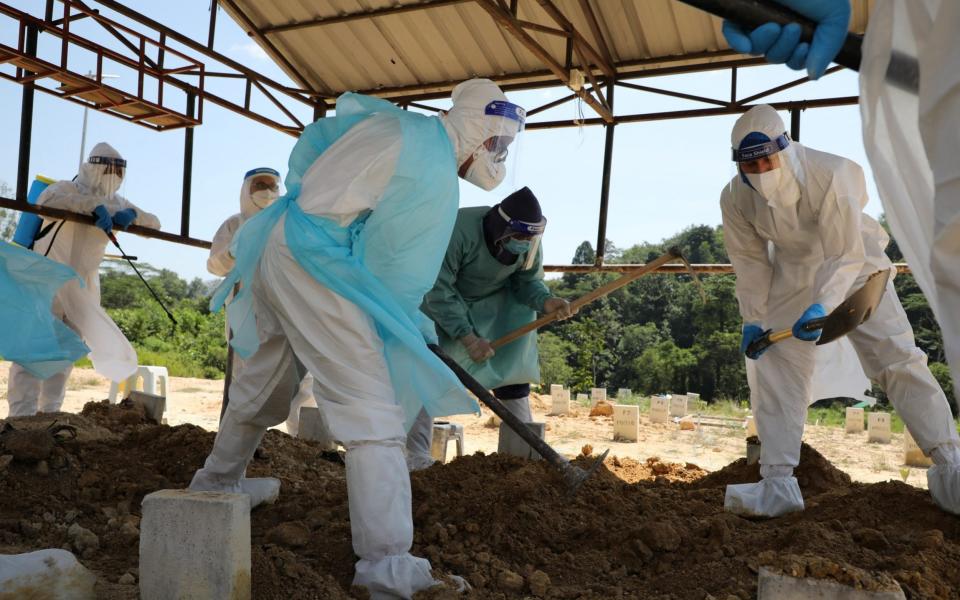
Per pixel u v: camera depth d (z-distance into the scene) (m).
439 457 7.79
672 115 8.19
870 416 12.18
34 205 6.59
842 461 10.07
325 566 3.34
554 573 3.62
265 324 3.79
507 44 8.49
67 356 5.71
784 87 7.72
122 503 4.20
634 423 11.56
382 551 3.06
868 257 4.60
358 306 3.25
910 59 1.99
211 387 17.89
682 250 5.46
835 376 5.24
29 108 6.86
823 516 4.20
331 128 3.78
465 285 6.04
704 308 39.50
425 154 3.38
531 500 4.32
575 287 49.50
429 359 3.33
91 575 2.81
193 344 31.86
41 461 4.45
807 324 4.16
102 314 7.16
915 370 4.36
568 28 7.65
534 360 6.25
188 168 8.40
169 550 2.79
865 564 3.37
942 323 1.82
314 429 6.65
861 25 7.13
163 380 10.74
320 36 8.80
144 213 7.69
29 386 6.79
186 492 2.90
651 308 49.69
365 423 3.13
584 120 8.32
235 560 2.76
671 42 7.95
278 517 4.18
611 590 3.39
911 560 3.32
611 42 8.09
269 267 3.37
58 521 3.92
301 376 4.02
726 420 14.98
